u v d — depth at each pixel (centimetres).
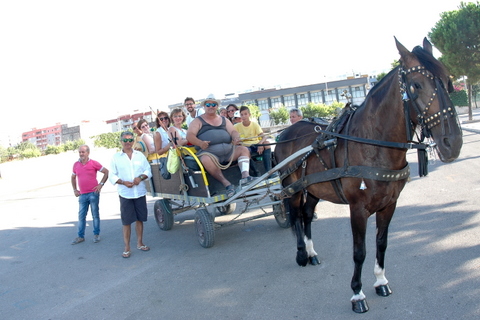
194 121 632
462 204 692
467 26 2166
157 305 457
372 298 407
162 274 560
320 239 622
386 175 365
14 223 1116
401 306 383
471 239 520
